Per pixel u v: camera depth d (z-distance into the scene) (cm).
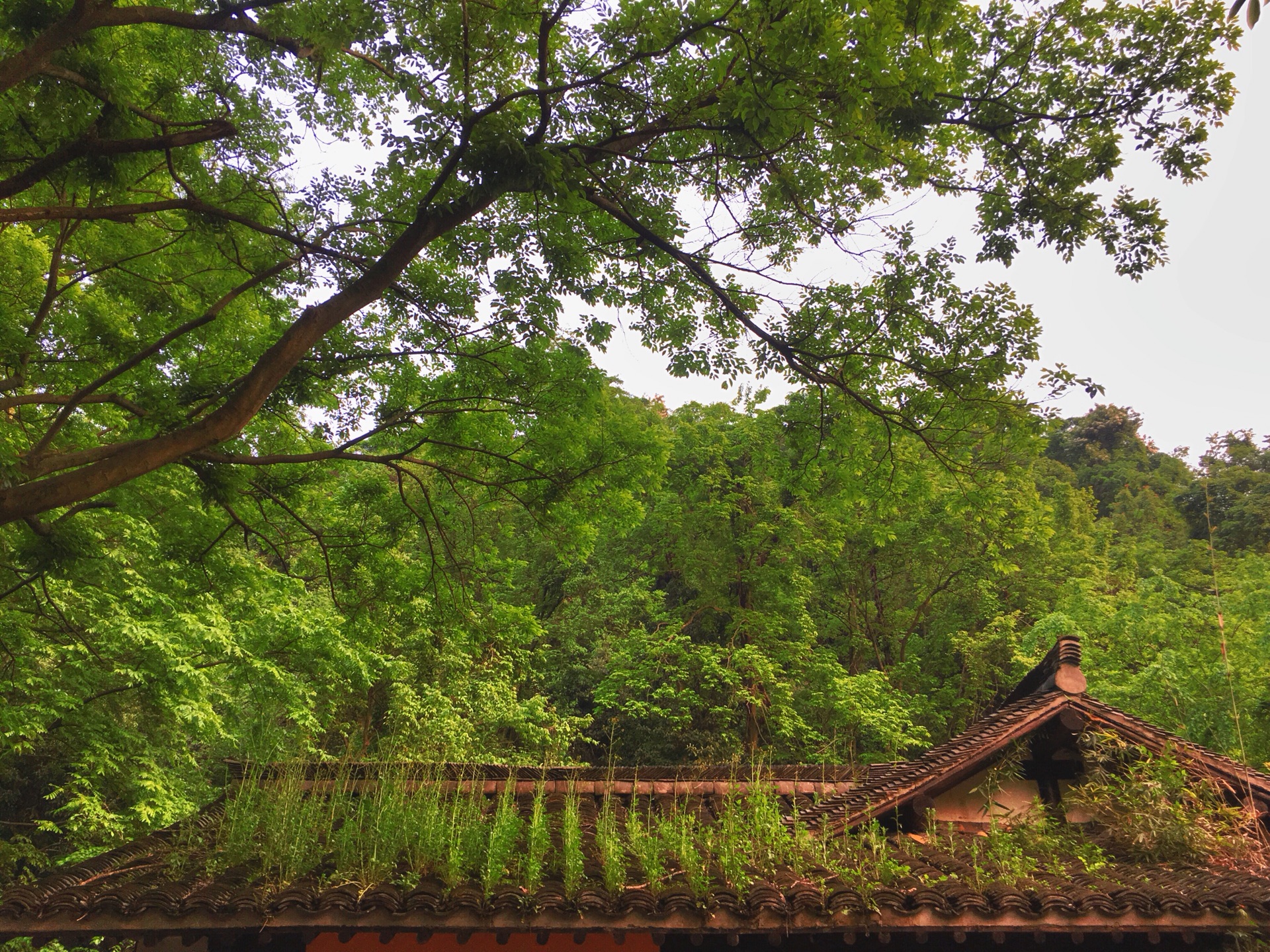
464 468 1155
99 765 1483
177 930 563
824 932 574
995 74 864
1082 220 869
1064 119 852
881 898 579
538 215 927
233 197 933
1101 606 2650
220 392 842
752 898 574
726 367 1073
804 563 3281
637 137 830
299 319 696
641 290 1039
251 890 582
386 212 946
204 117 901
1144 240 859
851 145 748
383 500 1206
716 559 2830
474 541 1257
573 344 1070
